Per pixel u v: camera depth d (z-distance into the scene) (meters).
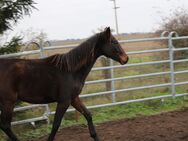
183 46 15.88
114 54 6.74
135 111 9.88
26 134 7.99
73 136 7.71
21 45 9.09
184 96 11.19
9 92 6.42
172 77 10.92
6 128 6.50
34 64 6.57
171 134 7.43
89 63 6.67
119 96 10.80
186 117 8.99
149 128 8.02
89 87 11.03
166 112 9.66
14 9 8.51
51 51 9.89
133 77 10.29
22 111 8.91
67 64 6.52
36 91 6.52
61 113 6.52
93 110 9.87
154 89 12.12
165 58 13.81
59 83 6.50
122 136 7.46
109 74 10.33
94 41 6.68
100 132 7.86
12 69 6.45
